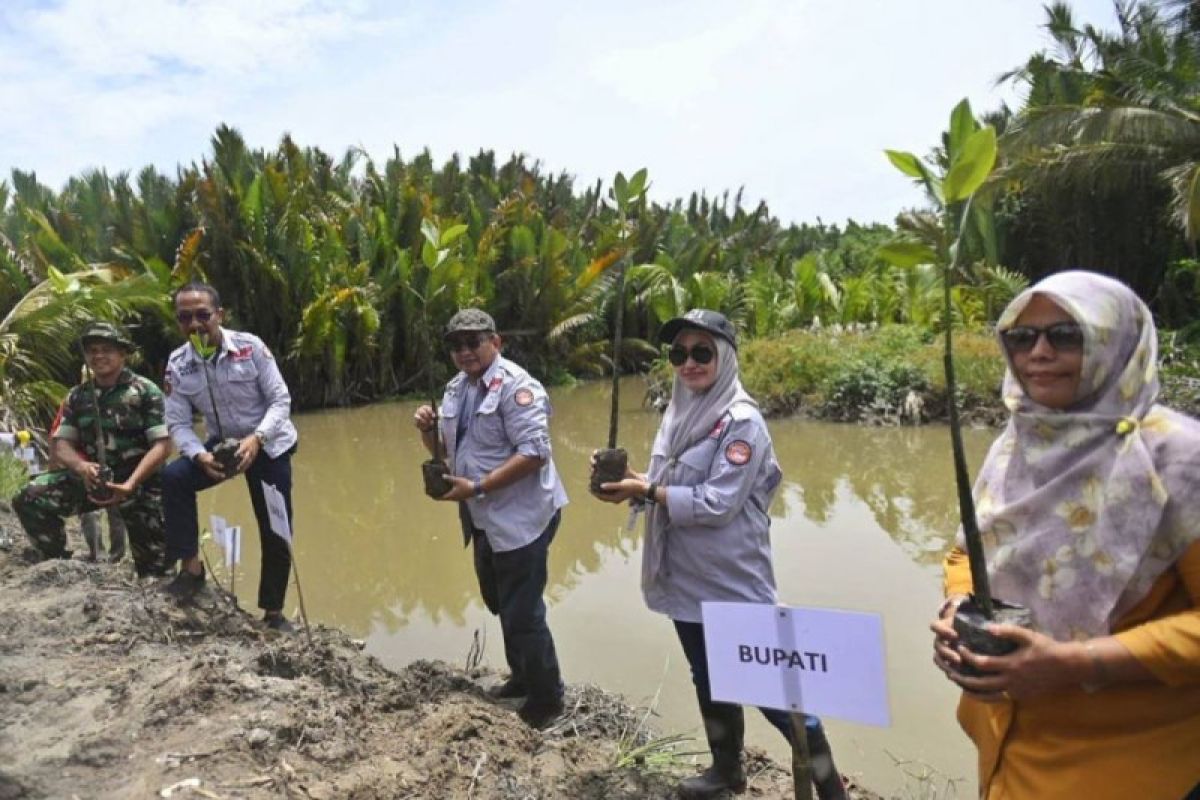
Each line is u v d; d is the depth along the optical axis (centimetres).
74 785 264
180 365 447
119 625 393
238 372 443
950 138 165
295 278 1794
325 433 1513
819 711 200
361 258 1919
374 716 326
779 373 1434
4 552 530
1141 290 1819
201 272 1644
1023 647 147
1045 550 154
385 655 501
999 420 1194
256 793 260
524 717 371
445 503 885
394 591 621
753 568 283
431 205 2088
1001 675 149
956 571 192
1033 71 1678
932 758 368
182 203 1802
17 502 498
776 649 203
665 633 514
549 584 616
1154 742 149
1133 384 150
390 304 1936
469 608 583
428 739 307
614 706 392
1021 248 1933
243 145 1967
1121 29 1550
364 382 1942
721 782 302
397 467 1130
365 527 801
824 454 1095
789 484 934
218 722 301
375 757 291
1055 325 153
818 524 757
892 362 1323
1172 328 1595
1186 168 1256
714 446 279
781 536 716
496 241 2155
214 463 416
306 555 714
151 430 482
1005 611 157
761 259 2791
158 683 330
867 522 761
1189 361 1209
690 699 425
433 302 1908
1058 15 1612
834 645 196
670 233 2714
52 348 1098
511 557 356
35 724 303
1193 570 143
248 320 1802
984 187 1518
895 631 499
